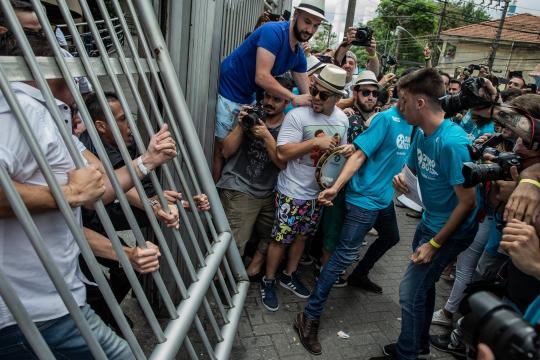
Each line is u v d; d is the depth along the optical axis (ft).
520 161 5.15
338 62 13.96
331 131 8.92
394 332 9.28
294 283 10.30
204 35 7.43
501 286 5.40
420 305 7.16
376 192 8.39
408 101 6.59
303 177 8.97
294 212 9.10
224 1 8.45
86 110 3.52
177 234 4.99
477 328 2.54
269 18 11.24
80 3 3.81
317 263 11.49
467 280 8.99
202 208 6.08
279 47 8.51
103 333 4.50
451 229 6.43
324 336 8.91
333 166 8.68
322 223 10.81
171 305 4.53
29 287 3.88
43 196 3.30
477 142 7.47
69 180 3.41
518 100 5.12
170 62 5.50
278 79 8.99
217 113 9.16
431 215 7.09
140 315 8.51
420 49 117.70
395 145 8.37
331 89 8.27
